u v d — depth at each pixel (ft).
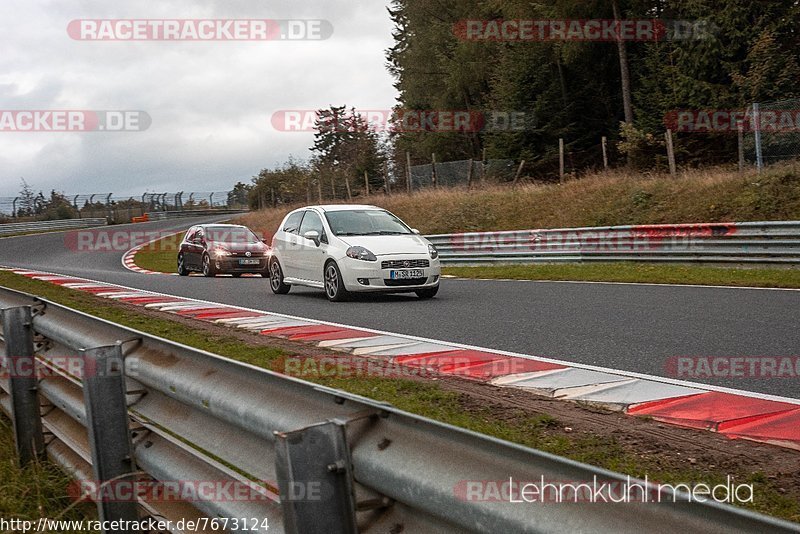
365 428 6.14
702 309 28.12
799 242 39.88
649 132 86.74
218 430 8.43
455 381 17.06
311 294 40.83
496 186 82.69
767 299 30.35
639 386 16.21
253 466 7.43
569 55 95.20
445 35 131.64
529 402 14.98
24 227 158.61
